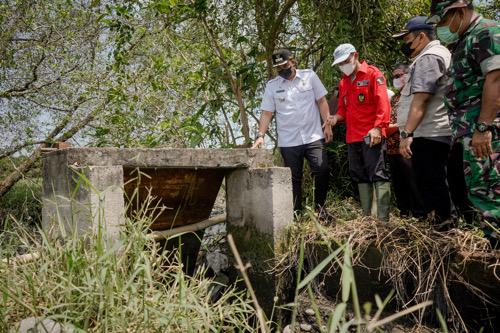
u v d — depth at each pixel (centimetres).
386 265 336
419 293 308
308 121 453
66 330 219
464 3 286
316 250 381
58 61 777
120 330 235
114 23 614
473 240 312
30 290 256
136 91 638
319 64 590
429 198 347
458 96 291
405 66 394
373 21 547
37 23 773
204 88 607
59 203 359
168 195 427
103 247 273
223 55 590
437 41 360
